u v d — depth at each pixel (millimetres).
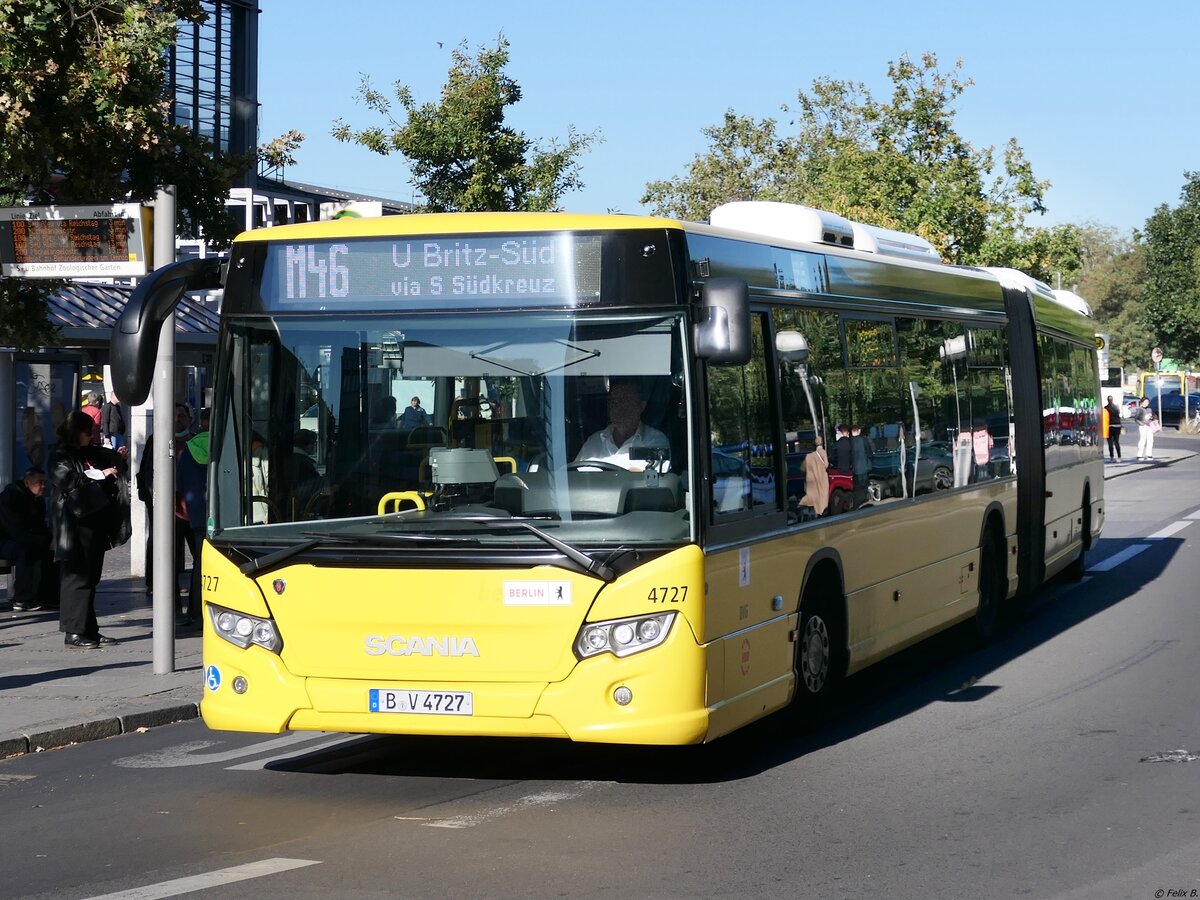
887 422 10961
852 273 10547
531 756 9094
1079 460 18406
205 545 8031
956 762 8797
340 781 8516
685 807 7742
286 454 7941
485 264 7832
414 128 30812
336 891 6273
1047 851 6863
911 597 11383
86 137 13281
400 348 7863
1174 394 88812
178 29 13773
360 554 7672
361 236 7973
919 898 6152
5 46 12617
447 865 6676
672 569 7465
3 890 6418
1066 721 10039
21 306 14992
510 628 7512
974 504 13156
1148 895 6180
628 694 7430
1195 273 89188
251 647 7863
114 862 6855
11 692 11203
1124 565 20641
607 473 7578
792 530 8945
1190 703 10648
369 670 7688
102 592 17781
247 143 46000
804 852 6867
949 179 39281
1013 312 15070
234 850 7020
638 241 7723
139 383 8070
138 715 10438
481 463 7703
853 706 10766
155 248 12234
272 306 8070
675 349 7637
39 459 22375
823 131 68000
